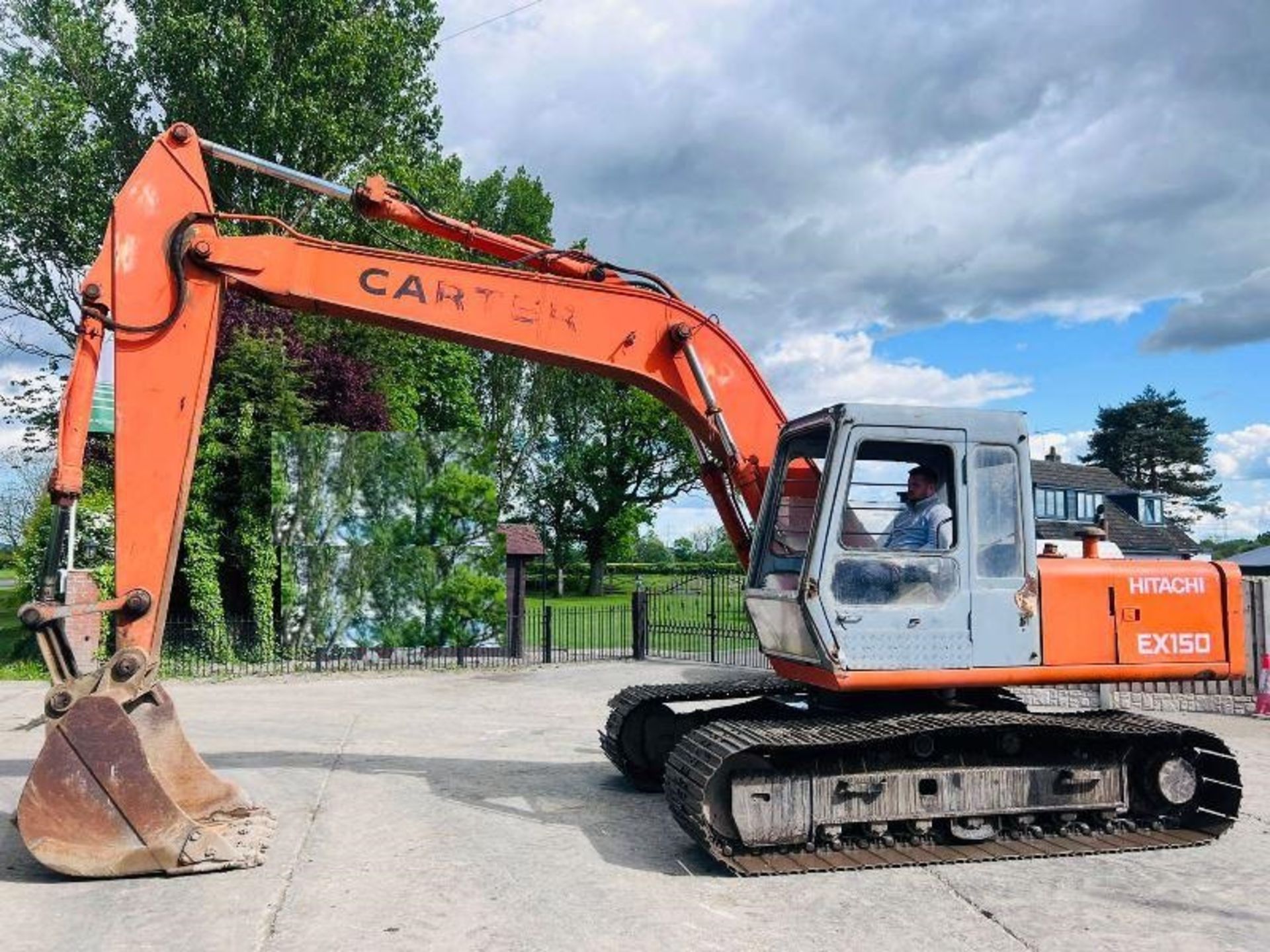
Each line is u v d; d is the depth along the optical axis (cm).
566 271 793
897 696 707
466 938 516
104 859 606
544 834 715
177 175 701
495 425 4538
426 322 736
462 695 1498
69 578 887
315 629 1900
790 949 503
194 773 726
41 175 2352
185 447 682
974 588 663
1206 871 631
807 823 640
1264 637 1251
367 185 753
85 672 662
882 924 537
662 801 817
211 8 2388
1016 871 628
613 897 578
